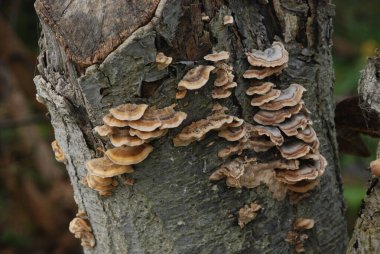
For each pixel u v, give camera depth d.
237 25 0.85
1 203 2.05
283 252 0.91
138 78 0.82
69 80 0.85
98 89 0.82
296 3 0.88
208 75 0.82
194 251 0.88
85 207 0.92
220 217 0.88
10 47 2.10
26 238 2.00
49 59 0.86
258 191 0.88
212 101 0.85
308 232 0.93
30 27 2.37
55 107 0.88
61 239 2.02
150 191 0.86
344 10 2.13
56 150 0.94
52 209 2.05
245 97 0.87
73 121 0.86
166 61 0.81
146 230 0.88
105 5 0.81
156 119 0.82
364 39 2.11
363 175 1.80
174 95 0.83
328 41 0.93
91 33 0.81
